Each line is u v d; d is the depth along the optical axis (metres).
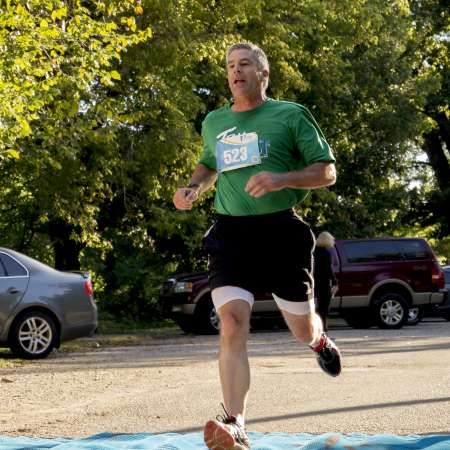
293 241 11.60
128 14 43.97
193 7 47.09
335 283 35.28
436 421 15.98
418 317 52.81
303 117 11.58
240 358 11.02
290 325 12.09
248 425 15.74
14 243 58.03
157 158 46.62
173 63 45.19
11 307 30.89
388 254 49.50
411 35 71.31
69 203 45.84
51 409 18.22
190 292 46.34
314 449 11.63
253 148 11.58
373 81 63.75
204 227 55.47
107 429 15.64
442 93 83.62
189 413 17.41
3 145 32.78
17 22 31.61
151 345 38.25
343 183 65.44
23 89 31.88
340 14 57.66
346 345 35.16
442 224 89.06
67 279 32.31
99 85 44.94
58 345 31.69
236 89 11.63
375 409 17.56
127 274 59.84
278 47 51.59
